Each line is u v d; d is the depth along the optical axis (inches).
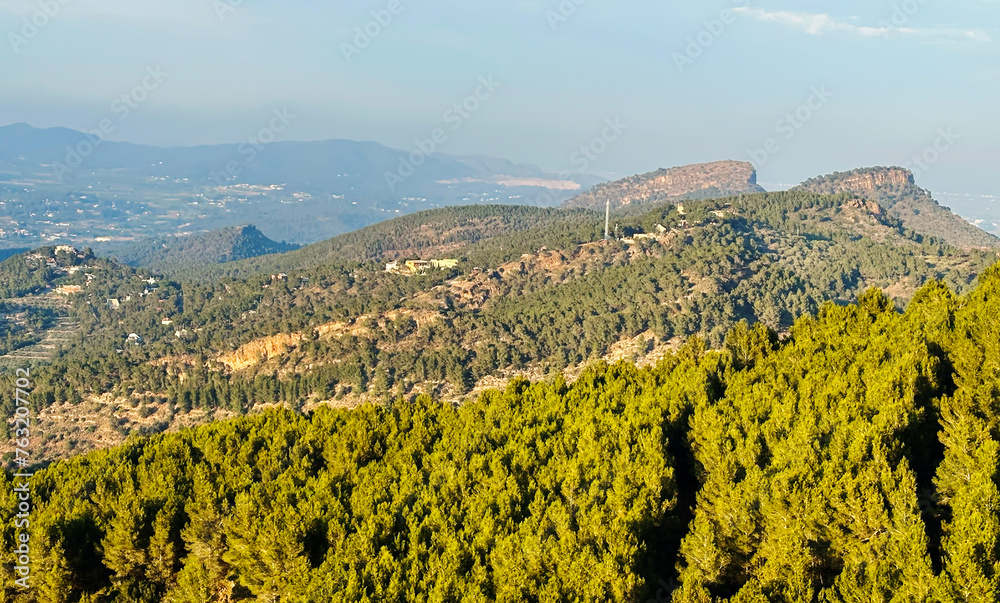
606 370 2812.5
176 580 1798.7
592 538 1508.4
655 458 1738.4
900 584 1264.8
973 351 1993.1
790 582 1327.5
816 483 1505.9
